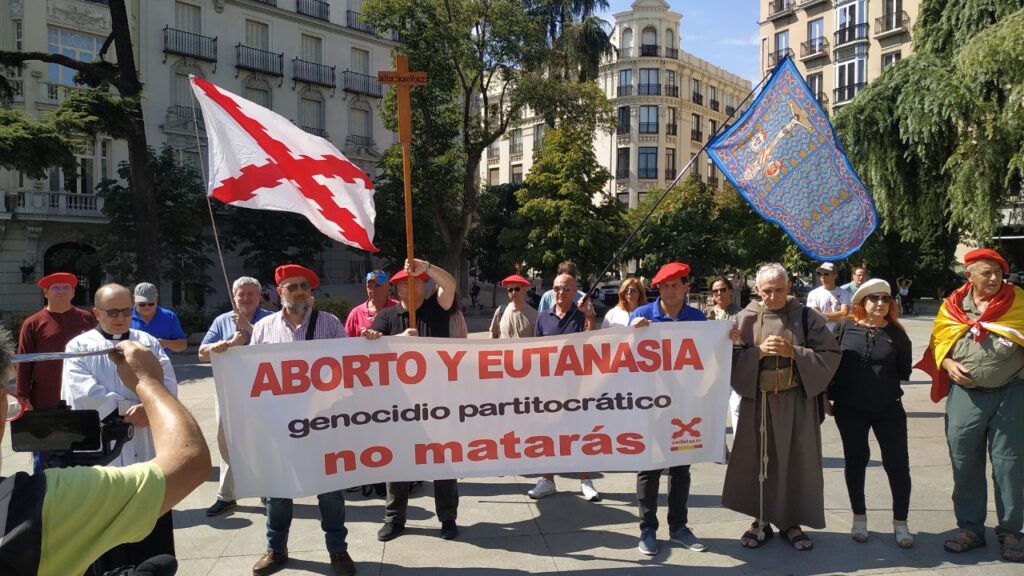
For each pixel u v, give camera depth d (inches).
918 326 885.8
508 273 1445.6
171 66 1214.9
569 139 1198.3
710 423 178.9
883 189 450.9
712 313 285.9
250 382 163.6
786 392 172.7
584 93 1110.4
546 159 1194.0
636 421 177.6
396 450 173.2
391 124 1111.6
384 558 172.4
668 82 2274.9
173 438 61.0
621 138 2290.8
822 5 1663.4
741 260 1150.3
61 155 652.1
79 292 1111.0
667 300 191.3
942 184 433.7
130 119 732.0
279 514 164.9
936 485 220.1
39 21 1056.2
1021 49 336.2
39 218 1054.4
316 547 180.7
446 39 1025.5
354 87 1482.5
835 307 315.6
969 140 383.2
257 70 1316.4
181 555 175.3
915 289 1353.3
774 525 186.2
